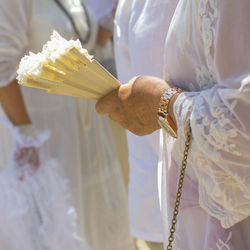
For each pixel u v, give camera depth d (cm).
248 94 98
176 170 126
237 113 100
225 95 101
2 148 227
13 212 223
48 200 227
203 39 108
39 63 106
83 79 117
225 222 111
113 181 260
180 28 116
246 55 101
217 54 103
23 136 221
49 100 228
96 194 251
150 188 155
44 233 227
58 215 229
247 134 100
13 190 224
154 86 121
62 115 232
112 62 286
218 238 115
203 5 106
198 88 118
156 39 136
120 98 127
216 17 103
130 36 146
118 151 391
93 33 247
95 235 250
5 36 208
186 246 126
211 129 103
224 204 109
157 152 151
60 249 229
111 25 273
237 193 107
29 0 216
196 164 113
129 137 161
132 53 145
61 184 230
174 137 117
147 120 125
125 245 259
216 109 103
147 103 122
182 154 115
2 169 227
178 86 123
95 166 251
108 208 255
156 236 159
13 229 225
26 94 223
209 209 114
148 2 137
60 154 232
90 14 246
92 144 250
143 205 159
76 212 234
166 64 125
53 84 113
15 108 218
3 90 214
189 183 123
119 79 165
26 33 216
